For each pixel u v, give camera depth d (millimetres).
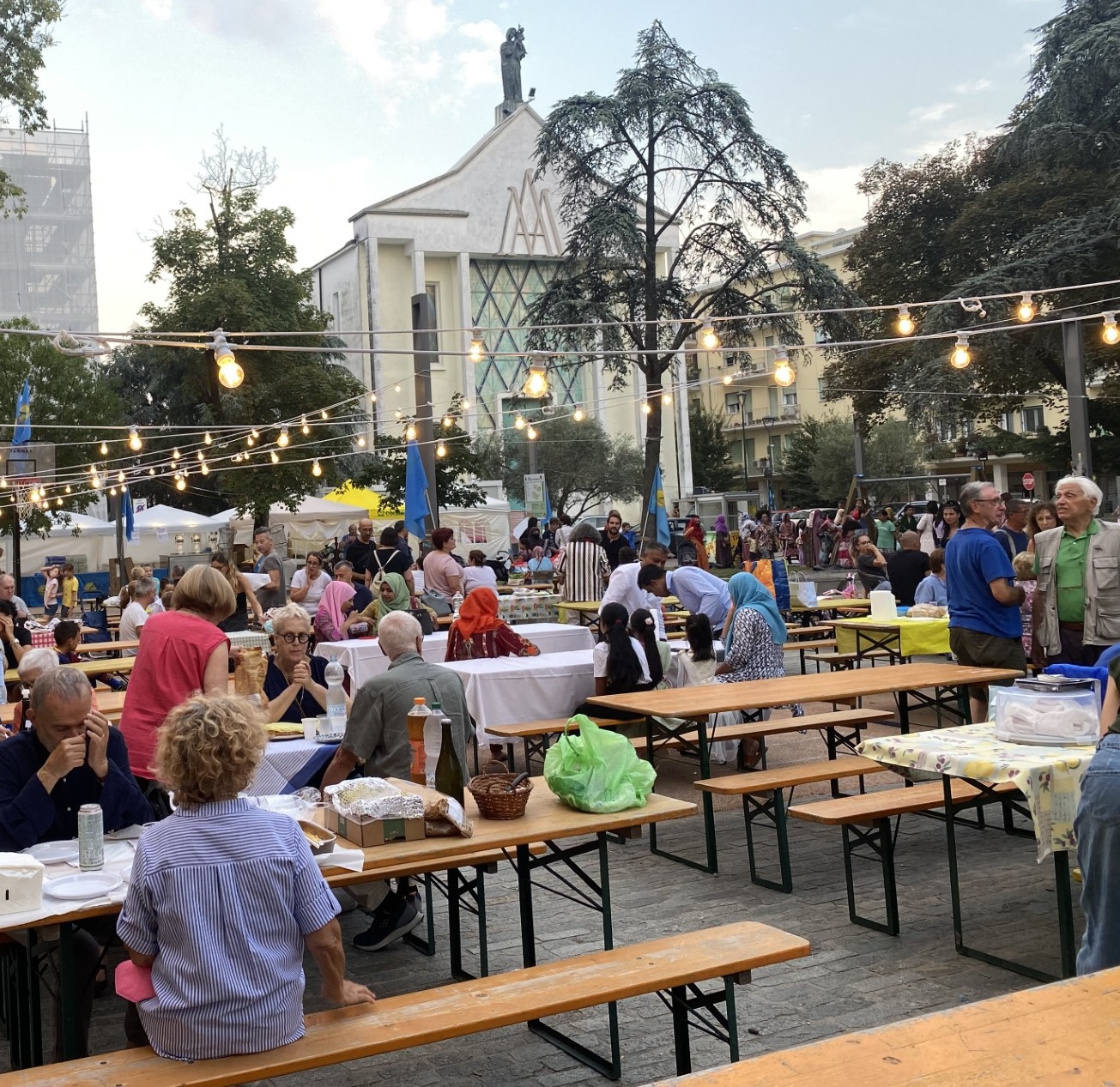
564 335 28234
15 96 25297
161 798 4754
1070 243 28000
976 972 4496
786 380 8609
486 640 8516
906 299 34812
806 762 8742
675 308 29109
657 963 3379
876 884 5742
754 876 5859
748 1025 4105
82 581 33969
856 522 28984
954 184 34062
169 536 33594
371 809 3693
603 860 4090
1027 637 8688
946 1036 1980
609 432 61562
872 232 35406
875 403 36156
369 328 57594
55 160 49781
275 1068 2721
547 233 60375
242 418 32969
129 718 4855
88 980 3801
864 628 9914
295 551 28250
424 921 5496
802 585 13078
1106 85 28734
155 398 47062
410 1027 2951
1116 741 3145
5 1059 4164
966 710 6895
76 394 34000
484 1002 3121
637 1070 3812
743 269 28547
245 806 2859
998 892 5512
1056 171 30438
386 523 30062
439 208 58344
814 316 27797
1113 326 8555
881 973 4539
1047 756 4148
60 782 4070
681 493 62688
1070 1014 2053
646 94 27375
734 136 27547
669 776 8539
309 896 2865
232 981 2740
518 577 22891
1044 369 31688
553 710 7871
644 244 28641
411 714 4328
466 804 4371
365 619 11758
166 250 33500
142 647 4922
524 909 4281
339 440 34188
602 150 28109
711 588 10055
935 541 17016
